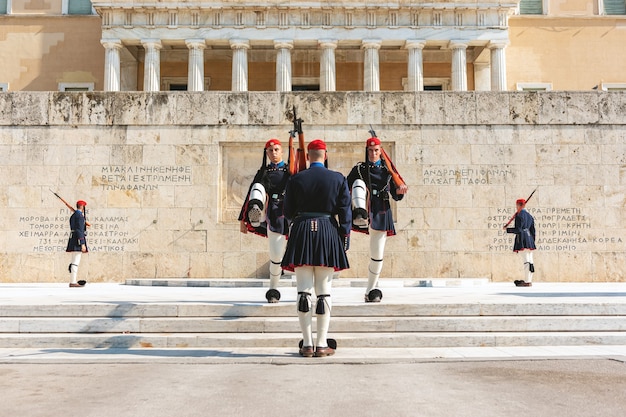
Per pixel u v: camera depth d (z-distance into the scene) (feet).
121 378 19.86
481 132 61.21
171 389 18.03
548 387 18.33
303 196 24.25
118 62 150.10
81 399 16.80
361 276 59.62
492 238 60.39
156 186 60.54
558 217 60.70
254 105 61.00
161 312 30.12
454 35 151.43
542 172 61.00
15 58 165.78
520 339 27.81
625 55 165.48
